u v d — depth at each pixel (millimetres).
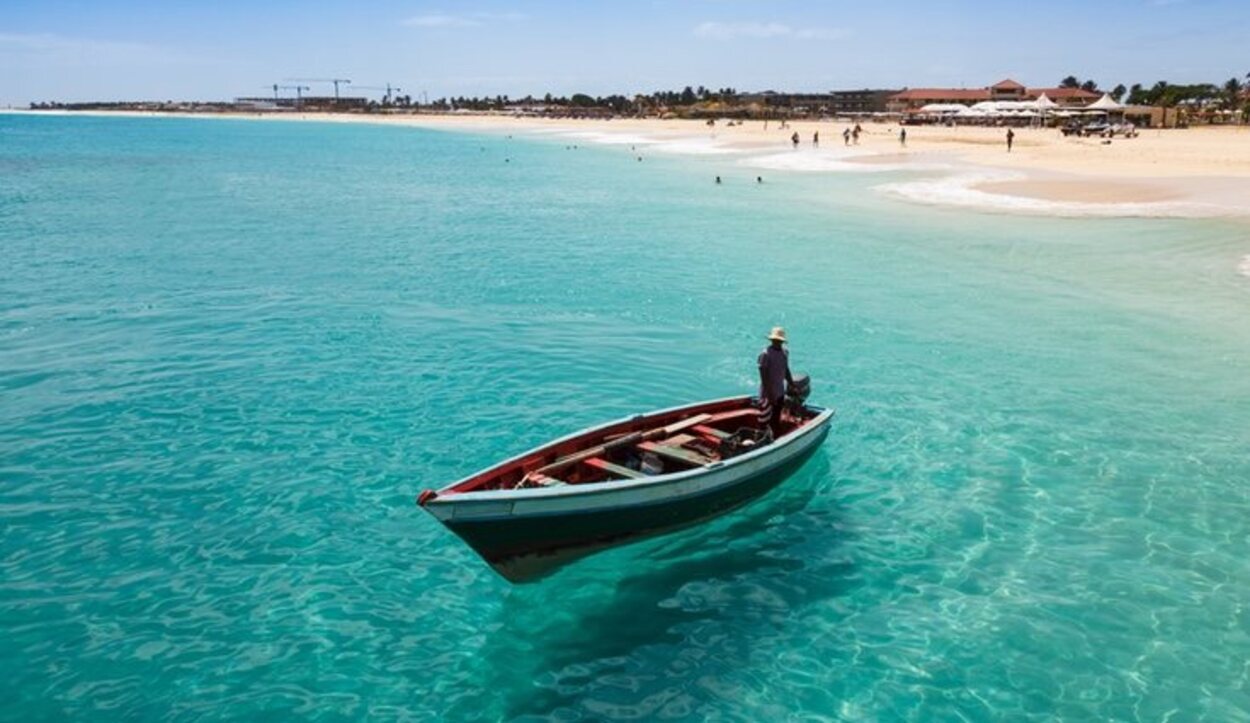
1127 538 13039
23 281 29547
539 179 72375
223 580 11656
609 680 9852
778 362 13984
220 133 183500
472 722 9133
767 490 13781
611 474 12461
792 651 10391
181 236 40250
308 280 30391
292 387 19125
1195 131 120250
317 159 99750
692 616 11102
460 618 10969
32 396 18328
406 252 36438
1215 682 9844
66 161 92188
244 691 9531
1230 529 13305
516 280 30547
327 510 13633
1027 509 13961
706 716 9273
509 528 10578
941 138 108250
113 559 12102
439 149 123125
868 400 18781
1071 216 43344
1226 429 17188
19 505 13555
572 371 20516
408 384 19438
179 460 15312
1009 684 9797
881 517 13703
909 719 9242
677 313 25922
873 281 30219
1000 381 19984
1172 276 30453
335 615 10953
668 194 59156
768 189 60344
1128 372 20562
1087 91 199625
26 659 9961
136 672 9797
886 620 11008
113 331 23453
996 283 29719
